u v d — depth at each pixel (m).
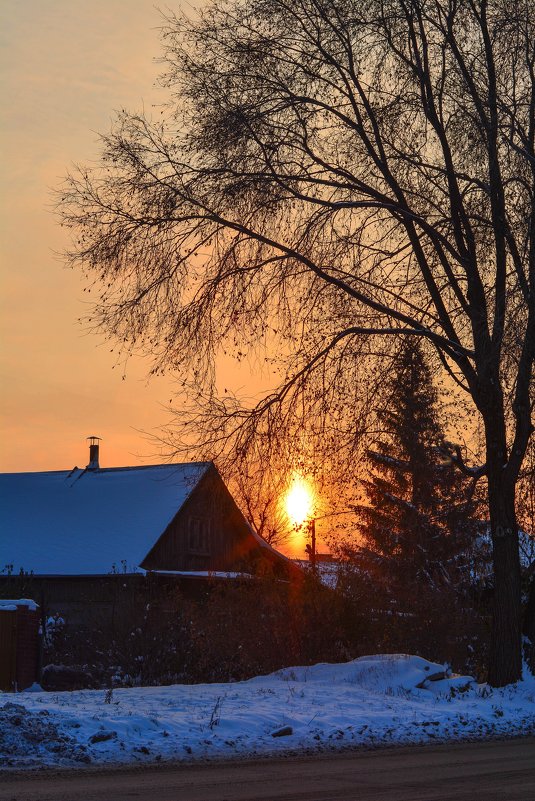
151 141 20.17
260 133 20.53
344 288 20.83
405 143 21.75
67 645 30.05
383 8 20.73
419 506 37.31
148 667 26.38
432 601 26.22
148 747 12.51
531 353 20.17
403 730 15.41
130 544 43.62
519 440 21.38
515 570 21.88
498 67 20.91
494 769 11.45
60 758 11.45
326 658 24.92
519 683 21.12
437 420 33.81
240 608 25.55
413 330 21.14
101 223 20.02
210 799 8.84
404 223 21.73
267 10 20.59
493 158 20.33
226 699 17.48
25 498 49.09
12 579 38.69
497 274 20.80
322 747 13.53
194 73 20.30
